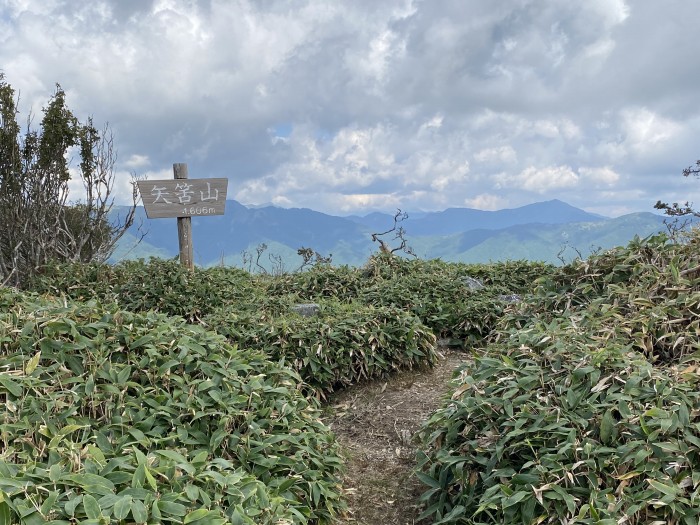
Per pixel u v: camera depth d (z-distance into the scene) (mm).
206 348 3916
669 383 3146
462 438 3518
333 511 3600
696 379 3160
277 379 4215
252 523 2408
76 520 2027
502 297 7727
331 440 4066
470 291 7727
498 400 3350
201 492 2447
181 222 8828
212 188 8867
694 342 3566
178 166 8742
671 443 2805
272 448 3471
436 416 3705
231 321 6133
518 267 9078
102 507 2111
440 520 3320
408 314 6434
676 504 2609
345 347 5836
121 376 3332
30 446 2703
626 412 2988
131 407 3236
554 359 3498
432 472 3521
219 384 3586
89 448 2541
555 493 2773
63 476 2256
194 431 3271
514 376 3484
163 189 8625
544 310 5016
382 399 5453
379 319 6320
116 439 3008
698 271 4234
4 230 8883
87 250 9750
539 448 3113
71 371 3318
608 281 4758
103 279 8102
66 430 2779
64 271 8367
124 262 8758
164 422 3279
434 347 6414
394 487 4043
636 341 3709
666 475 2736
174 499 2303
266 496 2744
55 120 8969
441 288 7754
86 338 3500
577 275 5059
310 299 8023
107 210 9852
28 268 8805
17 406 2926
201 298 7520
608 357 3352
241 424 3473
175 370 3607
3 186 8719
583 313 4238
